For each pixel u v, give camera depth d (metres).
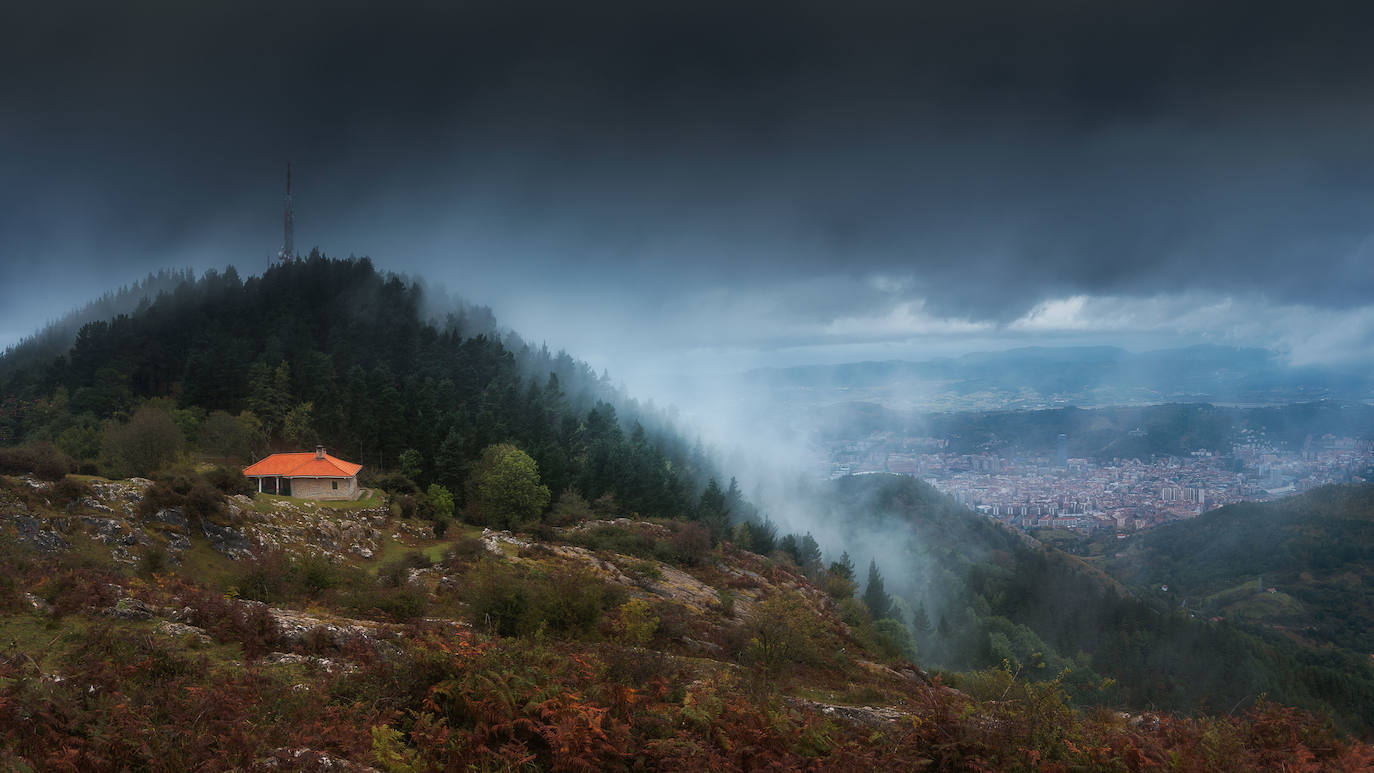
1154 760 9.99
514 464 64.06
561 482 80.44
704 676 15.66
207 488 36.53
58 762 7.99
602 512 74.56
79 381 100.50
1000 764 10.18
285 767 8.42
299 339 125.56
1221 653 85.56
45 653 11.40
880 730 11.85
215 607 14.61
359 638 14.21
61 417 80.31
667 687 12.55
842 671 25.56
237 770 8.23
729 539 80.38
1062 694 11.41
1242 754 10.02
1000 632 90.94
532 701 10.23
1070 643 97.81
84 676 9.95
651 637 24.95
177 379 107.75
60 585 15.01
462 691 10.53
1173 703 72.81
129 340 110.94
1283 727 10.99
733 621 33.81
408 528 52.88
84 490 31.59
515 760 9.43
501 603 22.92
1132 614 101.81
